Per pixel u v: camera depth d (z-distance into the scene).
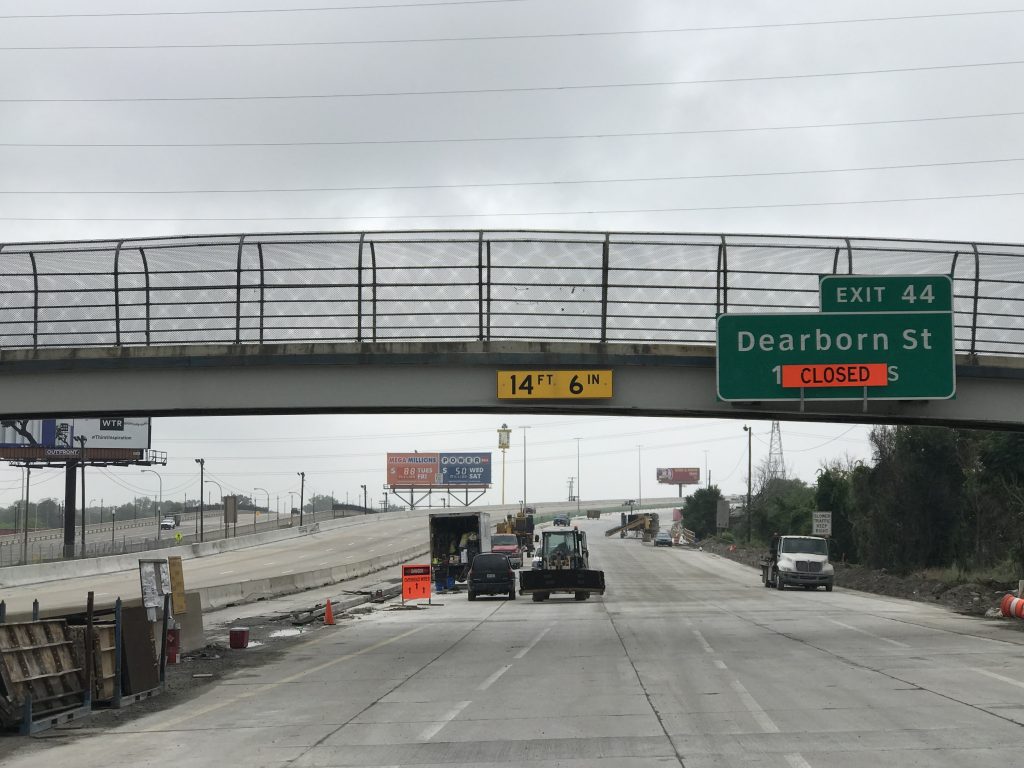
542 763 10.15
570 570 41.75
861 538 59.19
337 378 25.02
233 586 43.41
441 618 33.88
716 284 25.39
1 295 25.14
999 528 49.66
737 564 81.88
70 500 87.56
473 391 25.09
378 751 11.05
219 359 24.67
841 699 14.16
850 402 25.38
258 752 11.22
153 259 25.11
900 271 25.53
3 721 12.82
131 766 10.59
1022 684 15.70
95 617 16.05
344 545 97.75
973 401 25.69
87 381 25.03
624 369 25.31
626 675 17.50
